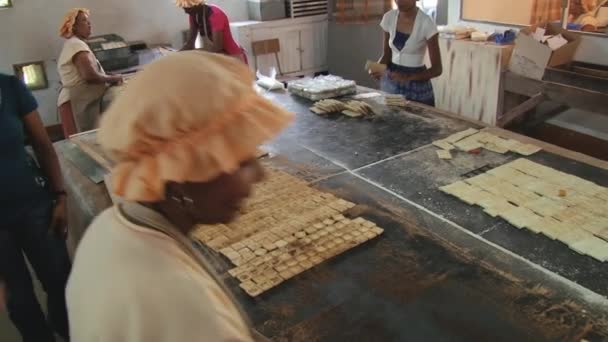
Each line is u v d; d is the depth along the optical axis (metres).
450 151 2.14
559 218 1.59
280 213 1.70
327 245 1.51
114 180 0.63
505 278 1.34
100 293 0.61
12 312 1.85
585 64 3.63
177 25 5.20
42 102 4.73
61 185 1.95
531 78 3.56
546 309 1.22
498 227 1.58
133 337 0.59
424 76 2.98
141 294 0.59
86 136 2.62
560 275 1.34
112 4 4.81
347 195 1.84
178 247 0.66
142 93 0.61
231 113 0.62
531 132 4.14
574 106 3.32
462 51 4.05
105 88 3.76
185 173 0.60
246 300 1.31
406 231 1.58
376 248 1.50
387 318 1.22
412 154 2.14
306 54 5.65
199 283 0.63
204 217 0.69
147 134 0.60
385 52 3.22
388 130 2.43
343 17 5.29
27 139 1.88
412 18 2.92
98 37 4.57
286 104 2.90
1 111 1.70
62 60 3.64
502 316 1.21
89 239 0.68
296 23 5.44
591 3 3.54
